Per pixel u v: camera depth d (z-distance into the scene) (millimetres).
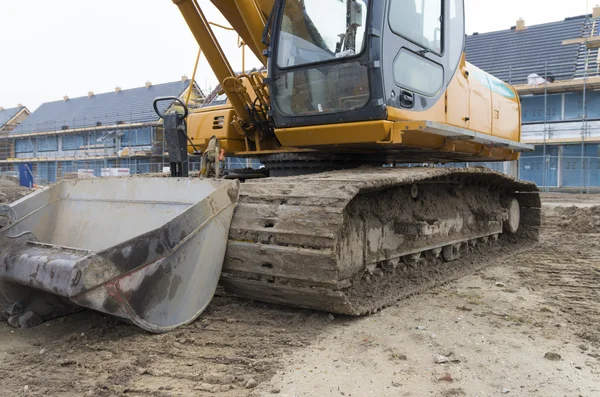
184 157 4875
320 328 3916
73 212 4711
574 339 3781
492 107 7020
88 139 37250
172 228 3660
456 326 4035
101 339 3602
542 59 25391
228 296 4625
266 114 5680
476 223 6820
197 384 2955
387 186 4363
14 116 48812
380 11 4562
